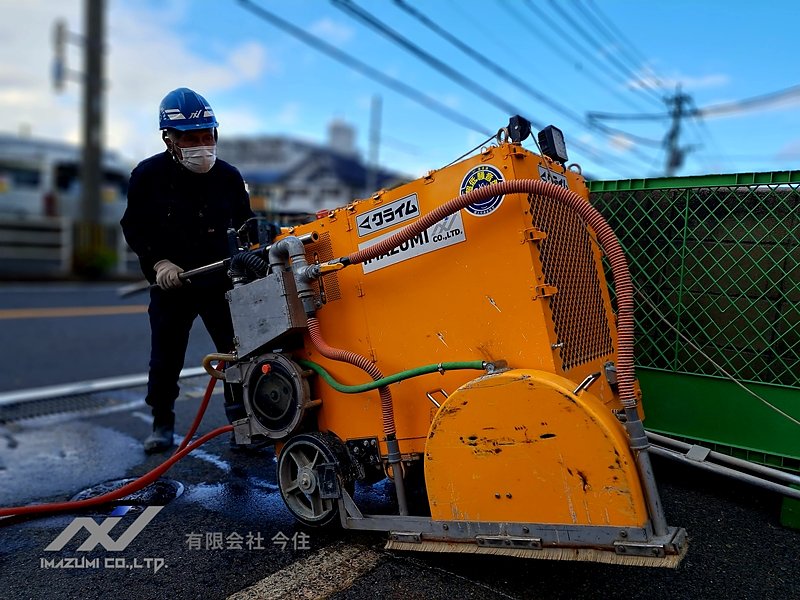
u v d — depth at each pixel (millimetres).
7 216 17984
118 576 2510
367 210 2535
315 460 2668
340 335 2641
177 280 3230
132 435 4457
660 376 3195
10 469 3879
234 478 3521
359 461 2635
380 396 2445
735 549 2512
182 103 3199
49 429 4668
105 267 15469
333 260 2521
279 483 2818
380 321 2525
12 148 19328
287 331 2623
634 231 3283
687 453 2830
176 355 3777
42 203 19094
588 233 2773
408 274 2436
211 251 3551
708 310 3059
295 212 4109
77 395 5582
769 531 2662
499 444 2092
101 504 3162
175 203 3420
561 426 1986
